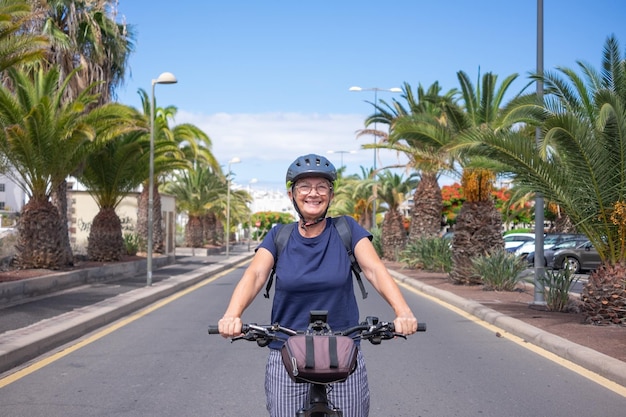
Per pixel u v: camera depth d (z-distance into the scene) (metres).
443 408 6.59
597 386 7.45
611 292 11.06
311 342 2.94
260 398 6.96
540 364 8.66
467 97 21.30
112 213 24.55
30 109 19.05
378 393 7.20
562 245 27.98
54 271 18.50
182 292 18.81
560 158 12.68
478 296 16.31
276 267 3.49
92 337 10.76
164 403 6.75
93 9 23.53
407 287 20.66
